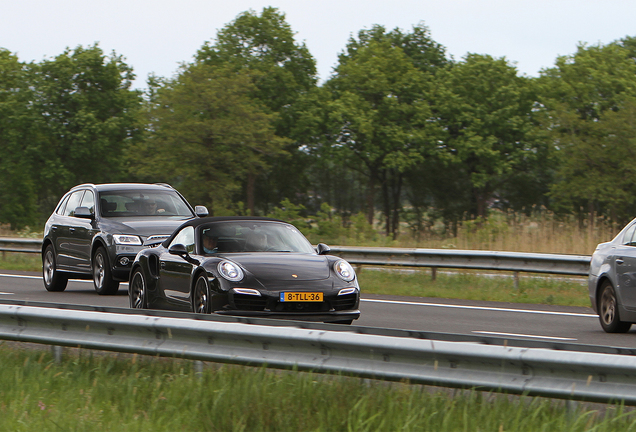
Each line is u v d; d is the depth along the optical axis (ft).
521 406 62.28
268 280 111.45
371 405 63.82
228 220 130.11
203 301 115.03
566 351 63.82
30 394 74.49
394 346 68.90
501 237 274.36
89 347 88.33
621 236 129.39
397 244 315.78
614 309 126.31
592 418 60.08
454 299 187.01
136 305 138.10
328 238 362.33
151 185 199.72
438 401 65.36
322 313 112.06
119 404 69.92
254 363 76.69
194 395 69.67
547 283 211.20
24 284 219.61
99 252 182.19
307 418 62.08
